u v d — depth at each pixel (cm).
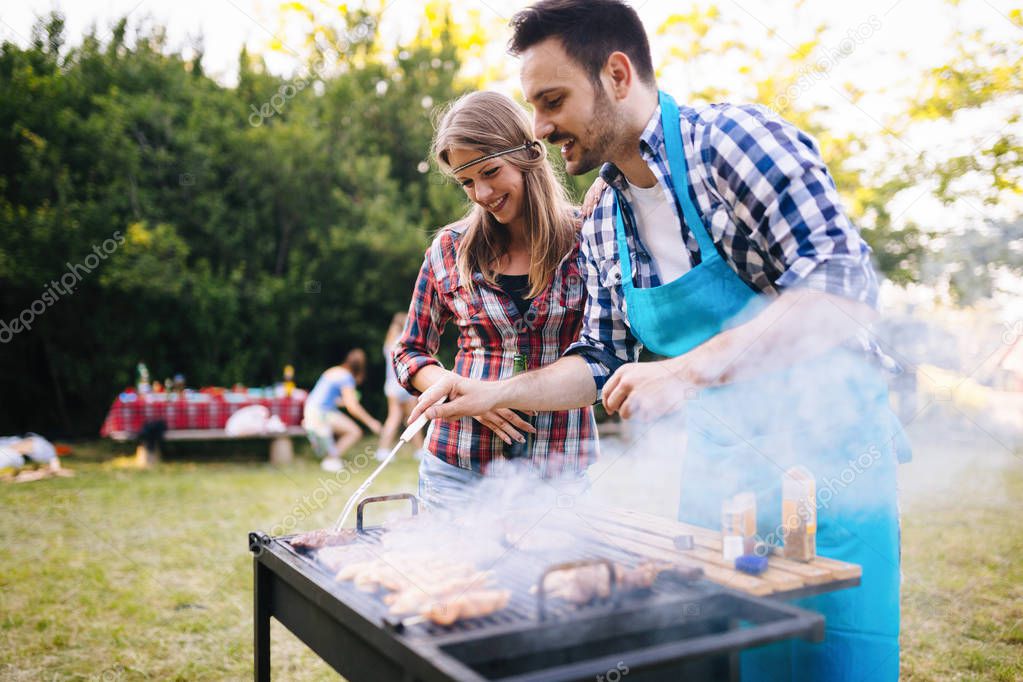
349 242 866
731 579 118
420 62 940
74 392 862
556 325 188
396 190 921
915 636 264
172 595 323
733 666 108
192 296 822
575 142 143
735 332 127
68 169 793
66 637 276
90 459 747
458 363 197
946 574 328
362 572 126
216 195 855
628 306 163
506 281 187
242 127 877
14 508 496
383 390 952
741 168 130
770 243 133
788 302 123
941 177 448
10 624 287
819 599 142
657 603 108
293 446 852
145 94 839
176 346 868
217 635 281
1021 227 418
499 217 180
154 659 258
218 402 738
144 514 477
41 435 861
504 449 187
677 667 109
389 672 108
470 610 108
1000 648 253
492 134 171
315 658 263
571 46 134
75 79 798
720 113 138
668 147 140
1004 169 433
